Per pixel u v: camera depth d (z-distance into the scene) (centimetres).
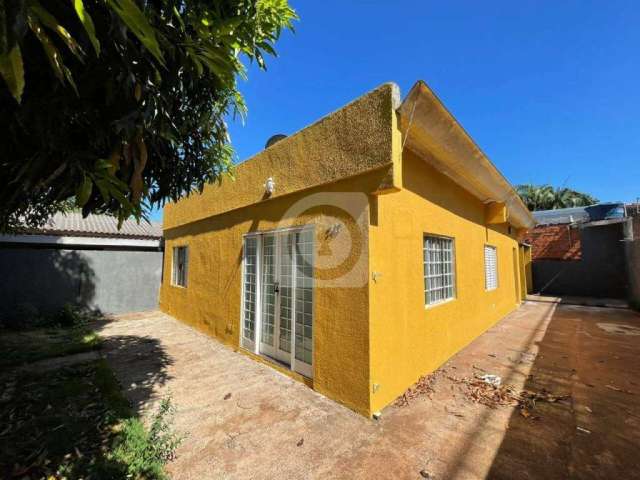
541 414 330
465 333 583
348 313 352
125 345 605
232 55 224
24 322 769
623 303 1138
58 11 145
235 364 490
